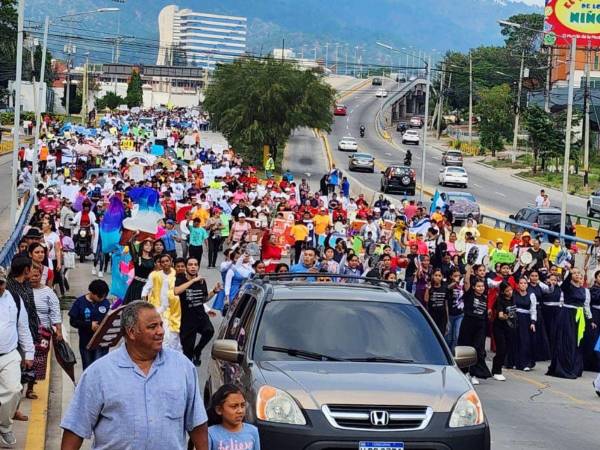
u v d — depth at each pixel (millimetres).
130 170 44406
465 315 17828
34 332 11781
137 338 6129
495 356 18234
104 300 13641
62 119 119000
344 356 9656
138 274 15961
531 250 29062
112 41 105250
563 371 18938
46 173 45969
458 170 73062
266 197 40281
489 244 35500
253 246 25172
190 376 6273
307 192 47219
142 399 6086
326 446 8555
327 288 10594
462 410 8820
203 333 15969
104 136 75000
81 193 34406
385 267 21281
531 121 86438
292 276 11406
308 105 80500
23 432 11414
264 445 8625
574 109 90625
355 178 76000
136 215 21969
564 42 86188
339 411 8680
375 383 8961
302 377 9047
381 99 178875
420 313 10266
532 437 12992
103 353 13719
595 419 14688
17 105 34625
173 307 15016
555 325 19062
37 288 12281
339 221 35094
